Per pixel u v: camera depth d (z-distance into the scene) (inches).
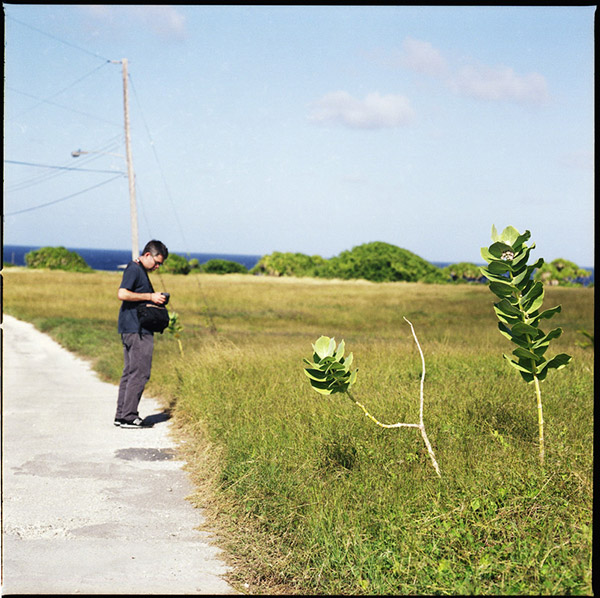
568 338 627.5
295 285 2095.2
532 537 131.6
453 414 229.8
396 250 3294.8
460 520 139.3
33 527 171.0
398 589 123.6
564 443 182.1
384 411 235.3
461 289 2103.8
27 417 310.2
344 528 145.6
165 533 168.2
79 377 447.8
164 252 298.7
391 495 158.2
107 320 875.4
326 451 195.0
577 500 143.0
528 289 175.5
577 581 114.2
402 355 405.7
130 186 836.0
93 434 276.1
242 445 214.7
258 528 164.4
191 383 337.4
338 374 167.6
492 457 176.9
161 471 223.8
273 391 285.4
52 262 3228.3
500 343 592.7
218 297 1427.2
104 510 185.2
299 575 137.6
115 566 147.0
